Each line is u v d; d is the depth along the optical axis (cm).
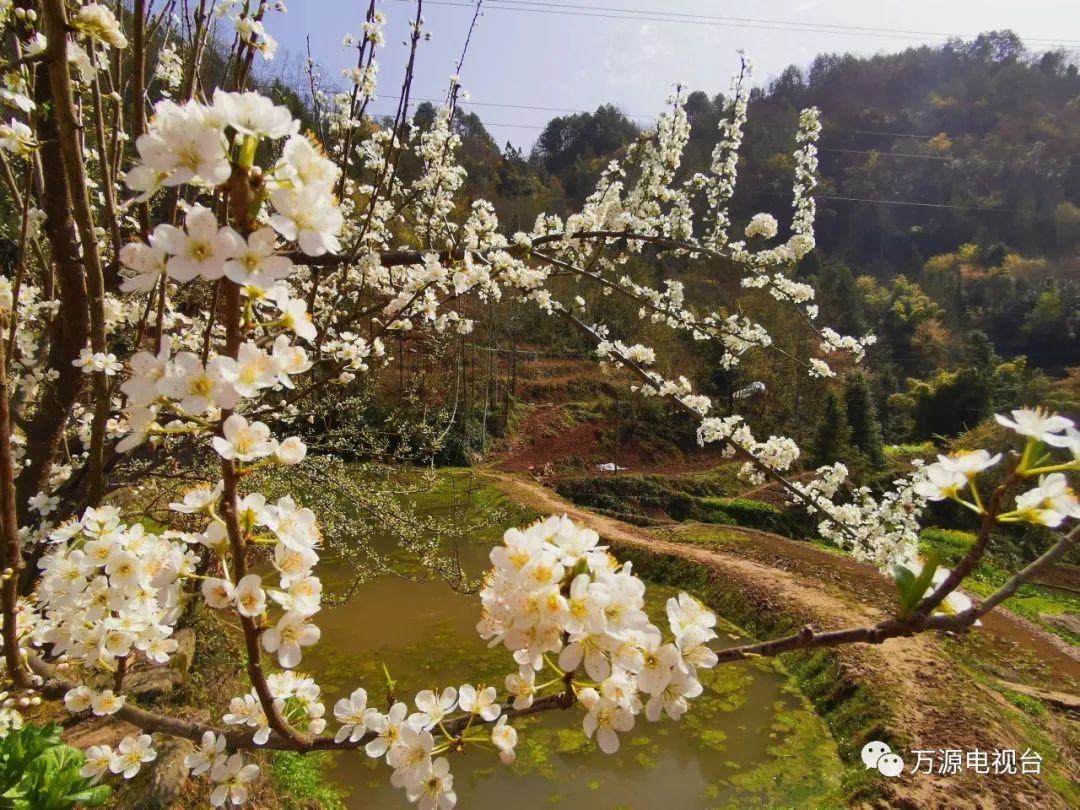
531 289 403
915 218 3294
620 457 1808
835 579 938
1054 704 665
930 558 101
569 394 2061
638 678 103
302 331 107
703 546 1091
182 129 87
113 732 395
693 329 498
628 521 1333
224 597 115
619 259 557
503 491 1370
